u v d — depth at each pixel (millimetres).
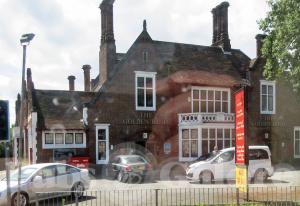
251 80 31234
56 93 30625
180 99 28578
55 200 14898
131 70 27750
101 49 29781
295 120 32781
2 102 9992
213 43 34969
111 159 26484
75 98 30922
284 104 32500
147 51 28484
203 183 20172
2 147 38500
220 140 27688
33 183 14102
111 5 29141
